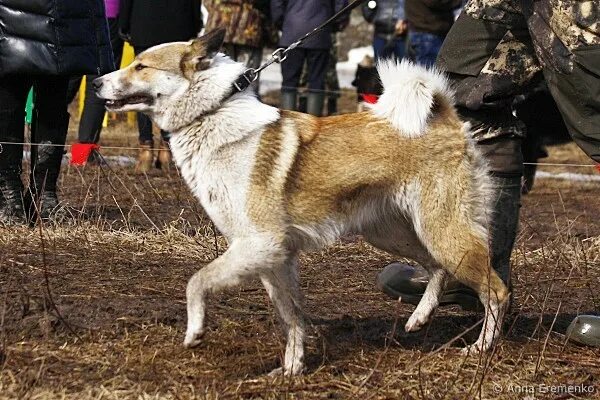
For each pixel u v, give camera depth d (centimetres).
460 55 521
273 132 475
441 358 487
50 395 426
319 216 484
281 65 1181
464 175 500
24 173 925
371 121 495
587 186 1141
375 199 497
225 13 1127
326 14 1159
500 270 531
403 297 561
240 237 466
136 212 820
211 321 531
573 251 731
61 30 676
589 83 478
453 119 504
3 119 704
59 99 729
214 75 477
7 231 685
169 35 1023
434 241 499
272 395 434
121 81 486
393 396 439
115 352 480
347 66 2169
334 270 671
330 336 525
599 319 516
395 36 1230
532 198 1045
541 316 517
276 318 533
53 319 509
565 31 478
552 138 1031
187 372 460
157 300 561
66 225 726
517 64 513
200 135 475
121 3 1027
